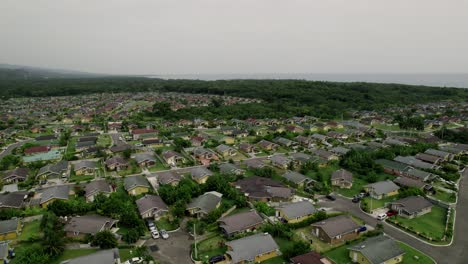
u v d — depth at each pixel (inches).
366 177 2748.5
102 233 1652.3
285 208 1998.0
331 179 2603.3
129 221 1851.6
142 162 3043.8
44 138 4035.4
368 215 2080.5
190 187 2333.9
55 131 4662.9
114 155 3380.9
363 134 4372.5
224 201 2265.0
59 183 2598.4
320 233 1780.3
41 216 1996.8
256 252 1546.5
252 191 2352.4
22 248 1649.9
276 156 3277.6
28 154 3403.1
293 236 1801.2
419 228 1899.6
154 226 1857.8
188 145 3747.5
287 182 2625.5
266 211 2071.9
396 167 2878.9
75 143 3914.9
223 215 2030.0
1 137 4175.7
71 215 1988.2
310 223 1951.3
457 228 1905.8
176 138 4001.0
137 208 2084.2
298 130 4638.3
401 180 2583.7
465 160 3208.7
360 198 2326.5
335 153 3351.4
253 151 3619.6
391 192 2399.1
